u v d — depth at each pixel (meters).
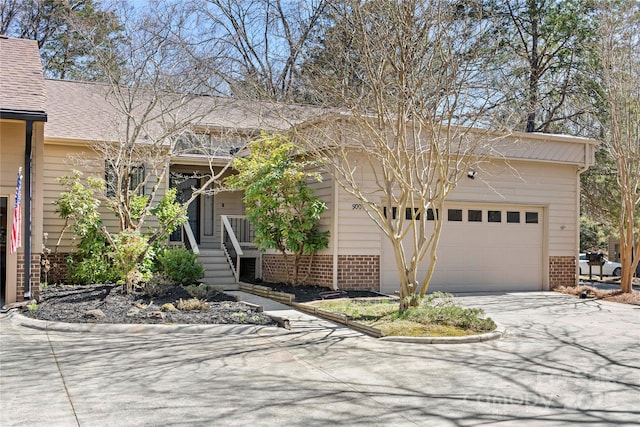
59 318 9.99
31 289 11.41
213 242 19.36
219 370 7.18
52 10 23.58
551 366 7.68
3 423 5.11
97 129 15.94
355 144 13.17
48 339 8.80
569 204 17.42
